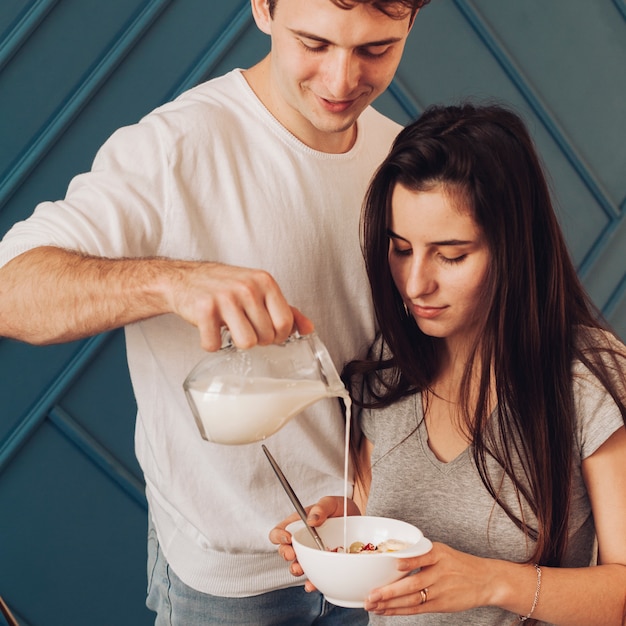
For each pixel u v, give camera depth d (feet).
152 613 8.13
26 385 7.44
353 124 4.94
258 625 5.16
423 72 8.43
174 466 4.92
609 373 4.20
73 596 7.85
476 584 3.89
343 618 5.38
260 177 4.72
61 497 7.69
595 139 9.21
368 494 5.08
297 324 3.67
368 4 3.96
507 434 4.32
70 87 7.30
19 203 7.29
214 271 3.51
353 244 4.97
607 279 9.50
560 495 4.21
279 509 5.00
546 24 8.79
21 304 3.87
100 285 3.72
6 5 7.04
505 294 4.20
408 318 4.60
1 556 7.61
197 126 4.58
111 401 7.72
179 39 7.56
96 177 4.38
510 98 8.81
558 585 3.99
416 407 4.65
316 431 4.93
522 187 4.17
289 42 4.21
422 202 4.13
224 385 3.59
